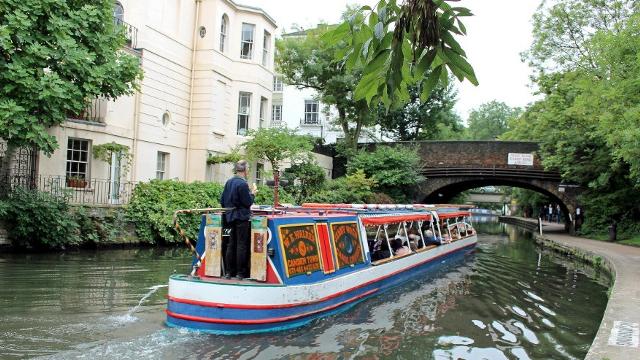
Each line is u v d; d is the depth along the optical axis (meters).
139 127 17.95
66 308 7.84
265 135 20.88
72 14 12.19
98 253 13.95
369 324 8.14
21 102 11.49
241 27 22.47
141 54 17.83
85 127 15.73
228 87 21.92
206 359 6.03
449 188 35.62
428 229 15.84
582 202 27.45
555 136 25.75
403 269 11.95
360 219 10.42
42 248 13.65
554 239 24.30
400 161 29.47
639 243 21.03
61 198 14.06
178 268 11.84
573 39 26.47
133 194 16.41
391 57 2.48
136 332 6.85
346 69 2.63
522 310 9.73
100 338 6.53
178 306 7.14
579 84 21.39
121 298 8.60
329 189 25.45
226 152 21.89
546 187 29.62
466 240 19.00
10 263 11.55
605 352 5.77
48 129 14.59
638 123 15.68
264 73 23.36
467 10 2.34
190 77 20.84
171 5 19.53
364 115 29.81
